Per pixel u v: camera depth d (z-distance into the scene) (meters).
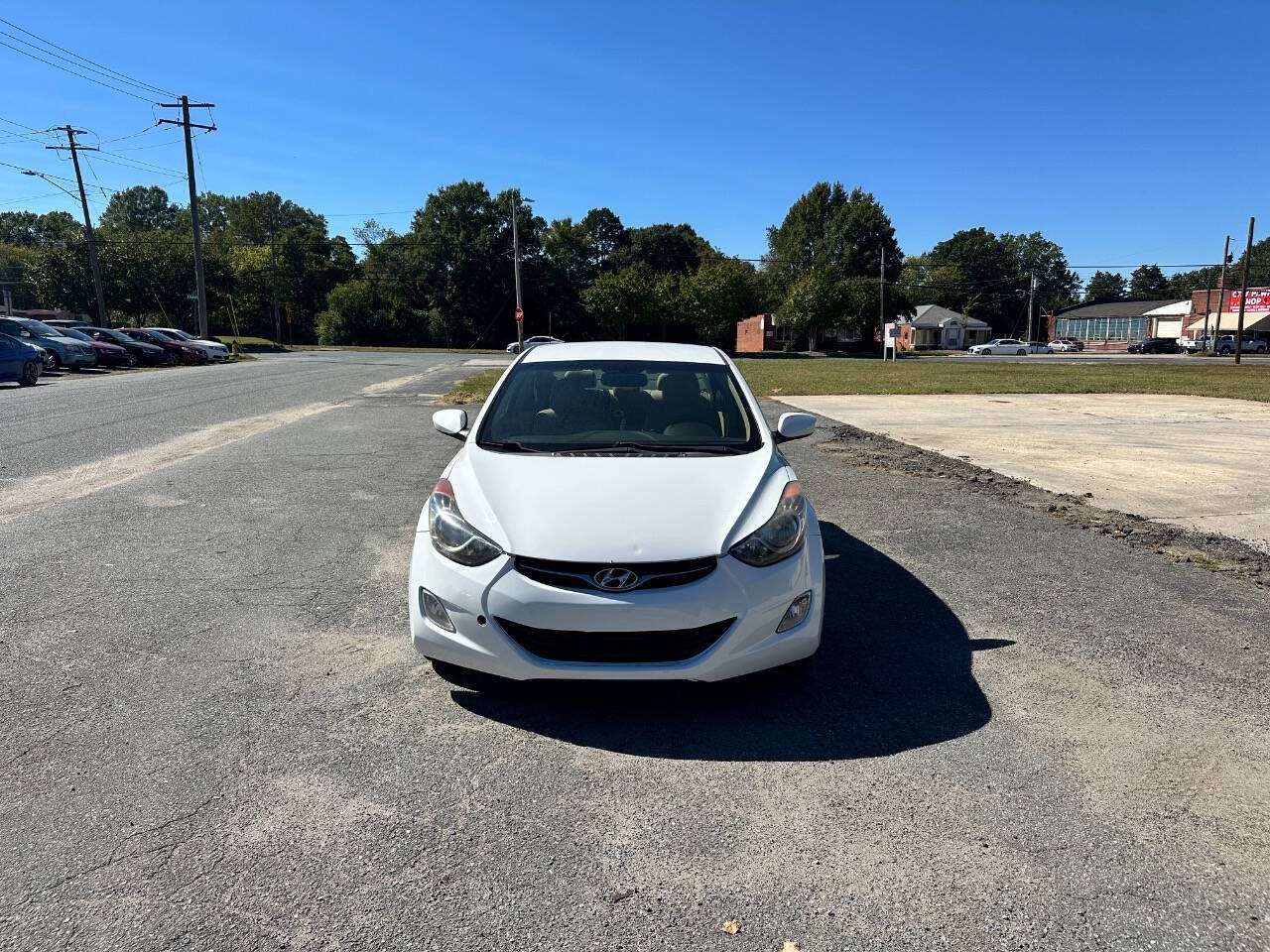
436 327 74.31
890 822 2.72
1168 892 2.39
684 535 3.31
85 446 9.87
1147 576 5.35
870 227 80.94
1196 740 3.27
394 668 3.86
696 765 3.07
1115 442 11.41
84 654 3.95
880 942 2.19
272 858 2.50
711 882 2.43
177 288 58.94
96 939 2.15
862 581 5.23
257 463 8.94
